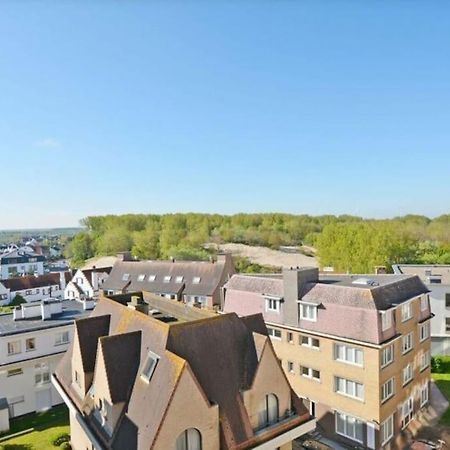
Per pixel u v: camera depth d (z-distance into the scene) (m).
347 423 31.95
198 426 18.33
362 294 31.69
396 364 32.19
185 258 112.62
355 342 30.62
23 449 29.97
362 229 92.88
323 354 33.34
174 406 17.61
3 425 33.94
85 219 166.12
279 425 21.67
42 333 39.09
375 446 29.89
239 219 171.38
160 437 17.11
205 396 18.67
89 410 22.77
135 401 19.67
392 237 90.06
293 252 141.88
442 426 34.44
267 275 43.22
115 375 20.83
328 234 93.62
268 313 38.28
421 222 139.50
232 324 23.14
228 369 21.25
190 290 63.53
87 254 149.75
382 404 30.05
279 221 169.25
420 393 36.44
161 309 28.62
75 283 88.56
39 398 38.69
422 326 37.16
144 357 21.11
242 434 19.88
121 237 140.38
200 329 21.59
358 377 30.89
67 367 28.53
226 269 64.69
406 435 33.00
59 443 30.62
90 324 26.44
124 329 24.44
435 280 54.16
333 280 38.16
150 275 68.94
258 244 154.25
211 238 153.50
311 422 22.84
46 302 42.81
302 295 35.44
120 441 19.00
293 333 35.91
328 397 33.06
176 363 18.41
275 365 22.20
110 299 30.19
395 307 31.27
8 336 36.97
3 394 36.41
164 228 151.12
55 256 177.12
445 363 46.50
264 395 21.59
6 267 131.62
